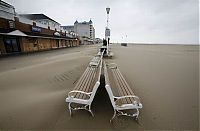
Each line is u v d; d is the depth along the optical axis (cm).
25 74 650
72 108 300
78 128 254
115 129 254
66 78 590
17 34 1511
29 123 265
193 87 506
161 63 1144
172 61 1302
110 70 583
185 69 881
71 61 1055
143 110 326
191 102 375
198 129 255
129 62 1150
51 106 333
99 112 310
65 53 1833
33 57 1323
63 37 3309
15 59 1173
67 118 285
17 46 1681
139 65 1007
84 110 317
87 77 438
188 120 285
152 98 400
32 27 1862
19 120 275
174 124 271
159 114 308
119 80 422
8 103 348
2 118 281
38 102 354
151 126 264
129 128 257
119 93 318
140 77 650
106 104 348
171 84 542
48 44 2498
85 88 340
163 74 723
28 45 1869
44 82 532
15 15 1650
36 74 651
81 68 796
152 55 1978
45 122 269
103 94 407
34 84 507
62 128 253
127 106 274
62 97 387
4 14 1413
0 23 1346
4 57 1302
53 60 1114
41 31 2114
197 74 729
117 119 285
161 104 360
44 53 1784
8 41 1545
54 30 2662
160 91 459
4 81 541
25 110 313
